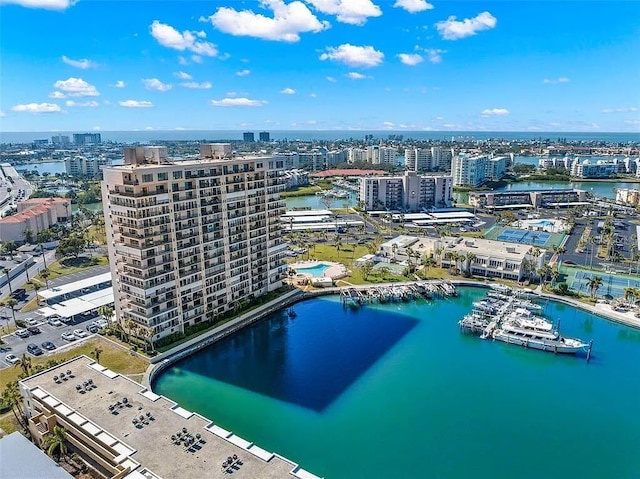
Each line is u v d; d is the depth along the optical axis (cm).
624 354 15038
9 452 7875
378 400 12269
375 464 9894
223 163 16262
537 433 11006
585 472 9775
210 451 8256
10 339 15025
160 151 15225
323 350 15138
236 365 14062
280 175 19088
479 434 10950
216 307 16800
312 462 9944
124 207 13950
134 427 8912
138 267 14112
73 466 9181
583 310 18438
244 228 17588
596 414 11812
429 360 14538
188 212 15188
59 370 11069
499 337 15950
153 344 14575
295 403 12081
